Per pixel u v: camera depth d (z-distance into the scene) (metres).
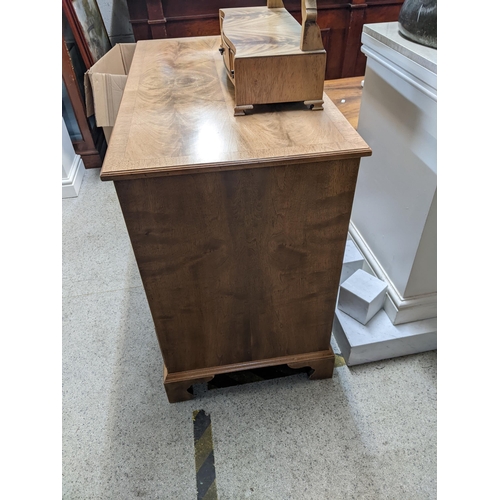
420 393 1.11
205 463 0.97
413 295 1.13
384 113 1.09
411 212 1.02
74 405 1.11
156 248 0.79
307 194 0.77
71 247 1.65
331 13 2.07
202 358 1.03
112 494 0.93
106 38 2.09
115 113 1.36
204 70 1.03
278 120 0.81
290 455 0.98
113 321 1.34
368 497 0.90
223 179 0.72
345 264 1.32
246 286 0.89
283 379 1.15
